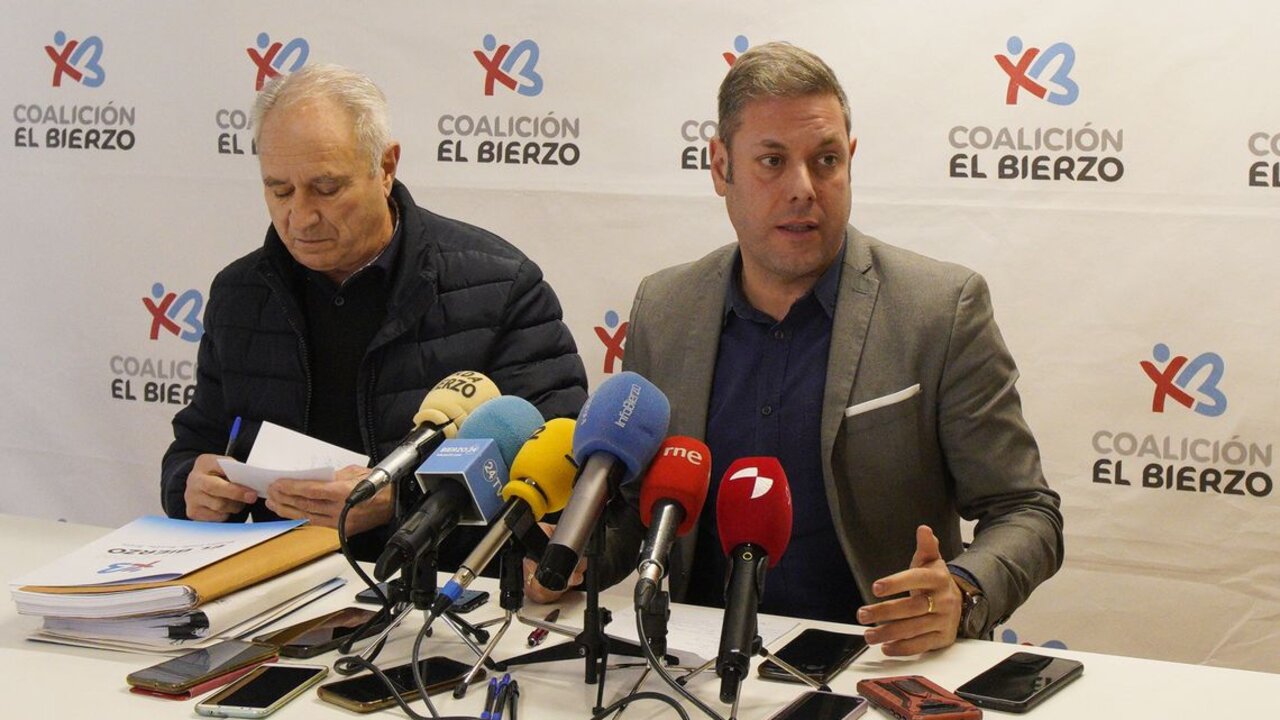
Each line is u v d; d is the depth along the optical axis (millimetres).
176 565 1515
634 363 2070
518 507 1242
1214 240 2559
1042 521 1783
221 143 3109
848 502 1864
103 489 3254
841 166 1798
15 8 3227
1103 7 2584
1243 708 1280
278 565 1575
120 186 3186
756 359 1953
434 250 2273
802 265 1821
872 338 1885
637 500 1832
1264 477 2559
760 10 2768
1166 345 2598
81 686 1341
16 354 3287
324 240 2092
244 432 2283
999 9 2639
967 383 1851
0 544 1964
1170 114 2564
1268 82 2512
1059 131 2627
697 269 2057
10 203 3266
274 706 1256
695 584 1977
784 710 1239
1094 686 1353
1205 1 2531
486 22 2928
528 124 2922
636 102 2859
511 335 2273
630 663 1405
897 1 2689
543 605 1646
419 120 2980
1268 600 2568
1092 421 2650
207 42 3102
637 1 2836
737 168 1814
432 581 1295
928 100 2688
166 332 3182
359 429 2236
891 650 1434
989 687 1319
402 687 1306
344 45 3008
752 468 1269
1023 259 2664
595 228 2900
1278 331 2533
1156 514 2627
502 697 1224
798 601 1896
